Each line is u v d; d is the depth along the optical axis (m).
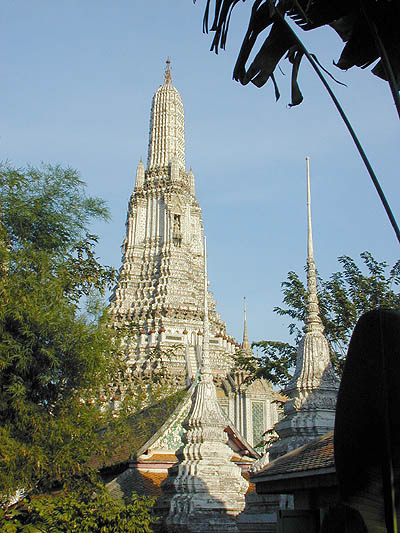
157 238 69.25
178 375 54.94
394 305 33.44
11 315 18.77
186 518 22.38
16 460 17.89
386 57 6.81
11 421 18.91
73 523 17.52
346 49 8.12
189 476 23.48
